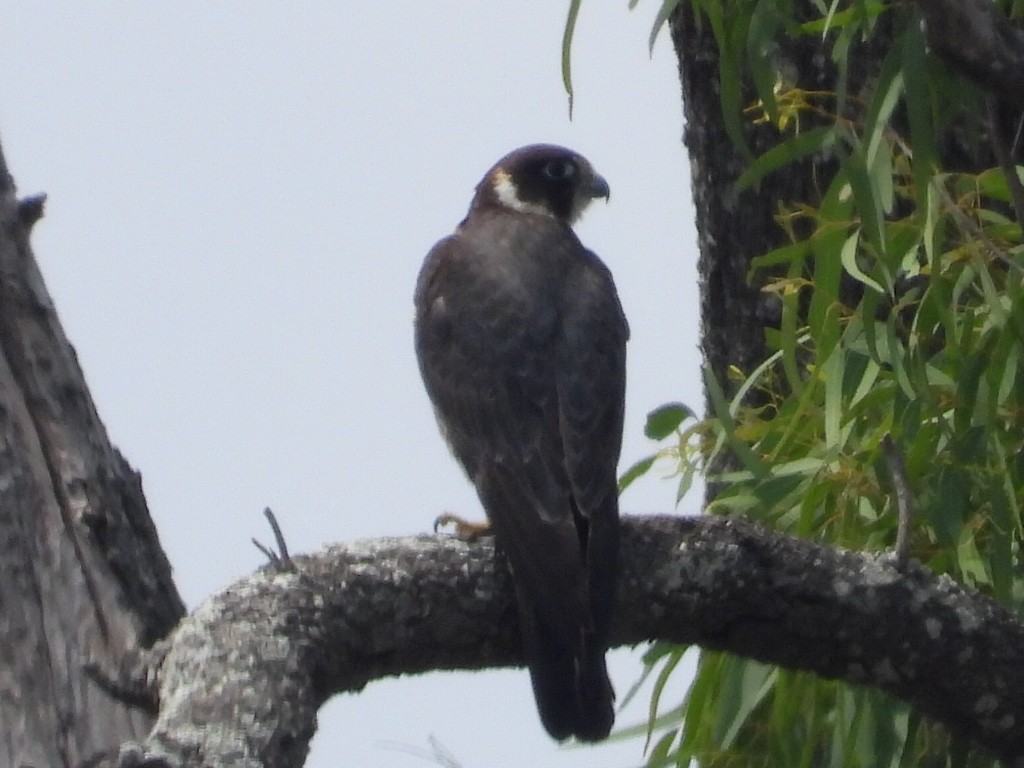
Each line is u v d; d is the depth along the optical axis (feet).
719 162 39.14
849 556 31.24
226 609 27.17
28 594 29.63
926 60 30.60
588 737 29.86
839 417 33.45
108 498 31.01
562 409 34.58
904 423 33.45
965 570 33.17
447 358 36.11
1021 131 37.01
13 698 28.81
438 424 36.50
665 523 31.42
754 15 31.60
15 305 31.60
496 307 36.29
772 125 38.63
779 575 30.83
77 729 28.81
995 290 33.73
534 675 29.91
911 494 30.99
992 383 32.89
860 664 31.48
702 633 31.50
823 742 35.81
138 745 24.34
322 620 27.55
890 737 33.73
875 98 31.63
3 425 30.60
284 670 26.25
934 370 34.30
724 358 39.75
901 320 35.53
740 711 33.55
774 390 38.83
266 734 25.16
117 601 30.25
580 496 32.53
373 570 28.63
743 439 35.12
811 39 38.19
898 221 34.65
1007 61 28.19
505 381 35.19
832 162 37.96
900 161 35.06
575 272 37.63
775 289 34.47
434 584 29.19
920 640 30.99
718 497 35.65
